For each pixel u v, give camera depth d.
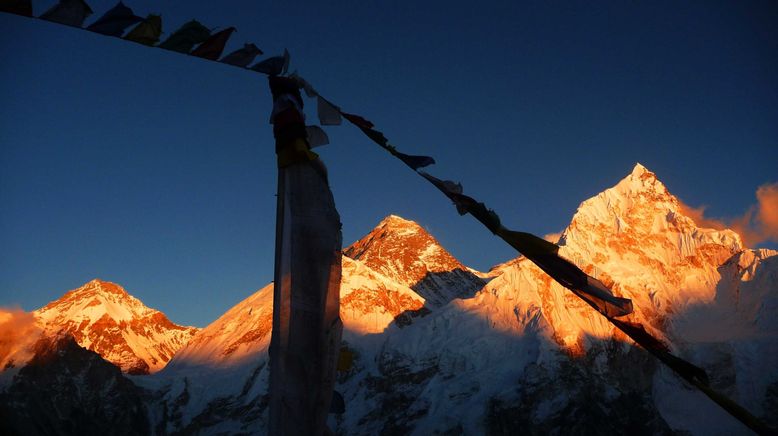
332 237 11.50
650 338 11.66
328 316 11.16
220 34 10.35
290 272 11.23
